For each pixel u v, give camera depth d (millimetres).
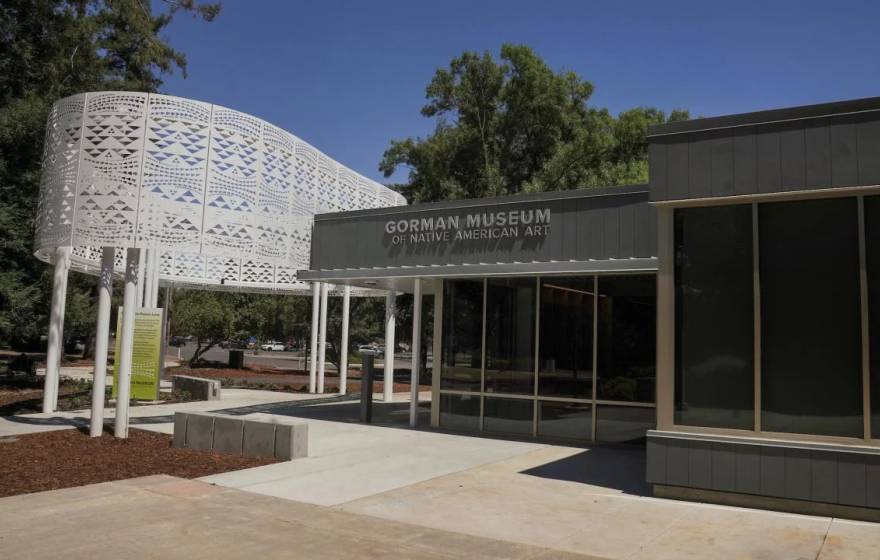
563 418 12516
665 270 8016
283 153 14531
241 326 36188
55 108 13016
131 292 11898
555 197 11867
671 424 7848
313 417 15398
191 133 12773
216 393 19109
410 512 7086
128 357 11727
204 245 12805
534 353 12914
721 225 7805
